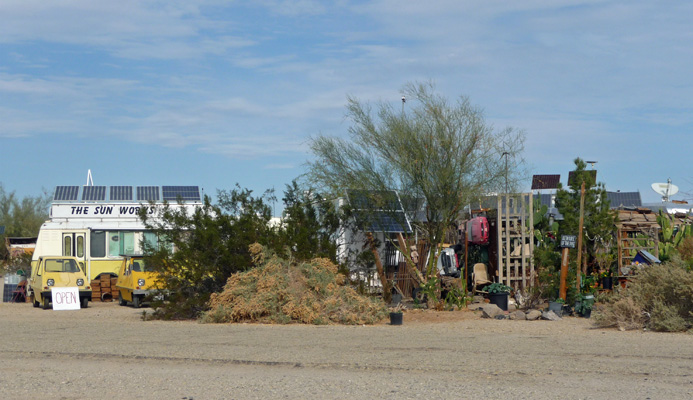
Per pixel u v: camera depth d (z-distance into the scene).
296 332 14.12
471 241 21.75
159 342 12.33
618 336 12.78
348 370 8.99
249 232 18.50
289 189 20.17
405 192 19.67
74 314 20.42
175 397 7.45
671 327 13.48
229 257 18.30
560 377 8.30
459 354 10.32
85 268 27.34
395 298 20.22
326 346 11.50
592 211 20.75
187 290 18.66
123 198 28.66
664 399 7.01
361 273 20.70
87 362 10.05
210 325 16.19
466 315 17.23
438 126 18.72
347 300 17.23
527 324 15.28
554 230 22.48
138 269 23.86
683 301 14.11
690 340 12.07
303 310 16.56
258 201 19.52
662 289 14.38
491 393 7.38
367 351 10.78
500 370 8.80
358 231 21.16
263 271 17.69
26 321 17.55
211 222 18.62
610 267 20.64
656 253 21.16
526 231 21.47
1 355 10.84
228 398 7.36
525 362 9.45
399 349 10.98
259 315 16.98
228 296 17.30
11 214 59.91
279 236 18.88
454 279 20.17
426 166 18.73
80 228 27.44
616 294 15.93
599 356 10.01
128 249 27.95
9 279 28.36
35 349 11.45
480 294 21.38
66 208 27.66
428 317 17.19
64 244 27.33
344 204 20.33
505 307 18.56
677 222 25.78
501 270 20.95
